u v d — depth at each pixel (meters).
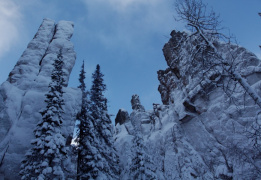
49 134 11.96
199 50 7.76
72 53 26.55
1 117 15.67
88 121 17.08
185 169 26.45
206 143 27.55
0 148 14.38
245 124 22.33
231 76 7.05
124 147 33.03
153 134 37.97
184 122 33.06
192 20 7.94
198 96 31.12
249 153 18.22
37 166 10.57
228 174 21.33
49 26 29.30
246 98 23.25
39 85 19.62
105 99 20.11
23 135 15.45
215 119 27.45
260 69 23.73
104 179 14.02
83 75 23.08
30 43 25.05
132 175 20.19
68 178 14.61
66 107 18.38
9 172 13.45
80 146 15.88
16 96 17.75
